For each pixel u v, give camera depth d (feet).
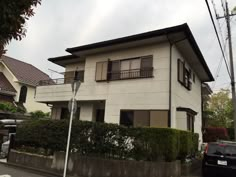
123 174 27.37
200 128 61.57
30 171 32.86
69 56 56.49
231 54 47.55
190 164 35.19
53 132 34.35
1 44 9.23
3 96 72.28
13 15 8.83
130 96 43.04
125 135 29.35
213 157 31.40
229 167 30.09
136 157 28.60
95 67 49.57
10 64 81.87
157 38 40.78
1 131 50.75
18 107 69.92
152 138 28.60
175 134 29.60
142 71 42.73
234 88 46.70
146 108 40.81
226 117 98.84
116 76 46.01
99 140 30.12
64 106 58.13
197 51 45.75
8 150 39.04
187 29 37.93
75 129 31.94
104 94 46.57
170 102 38.75
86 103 51.96
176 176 29.37
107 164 28.07
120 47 46.06
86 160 29.32
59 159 31.73
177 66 43.52
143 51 43.73
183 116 41.91
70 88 51.83
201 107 65.05
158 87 40.34
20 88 76.28
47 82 59.36
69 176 29.78
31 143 37.47
